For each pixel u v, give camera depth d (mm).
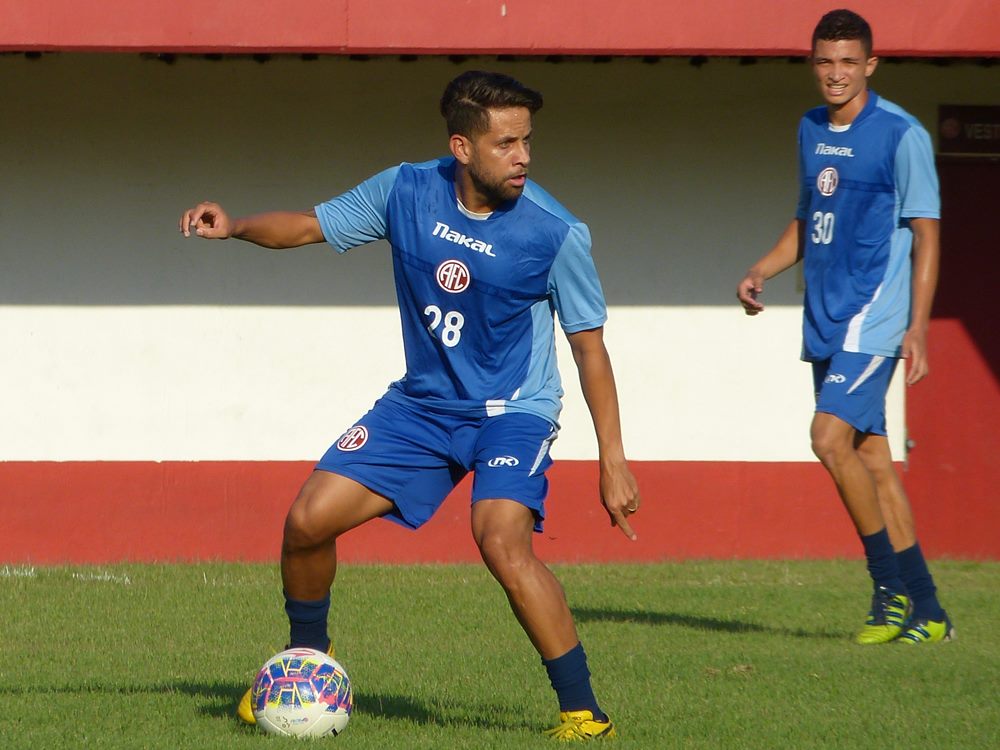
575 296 17969
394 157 40156
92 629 27484
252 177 40031
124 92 39750
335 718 18062
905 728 18938
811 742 18125
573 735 17672
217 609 29984
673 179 40656
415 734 18281
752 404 40812
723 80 40562
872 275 25766
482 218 17750
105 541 39406
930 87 40938
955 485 41250
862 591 33375
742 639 26469
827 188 26031
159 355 39969
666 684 21953
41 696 20922
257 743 17484
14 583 33875
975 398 41281
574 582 34969
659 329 40656
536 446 17938
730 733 18578
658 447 40625
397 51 33906
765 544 40406
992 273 41250
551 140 40406
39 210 39750
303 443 40219
